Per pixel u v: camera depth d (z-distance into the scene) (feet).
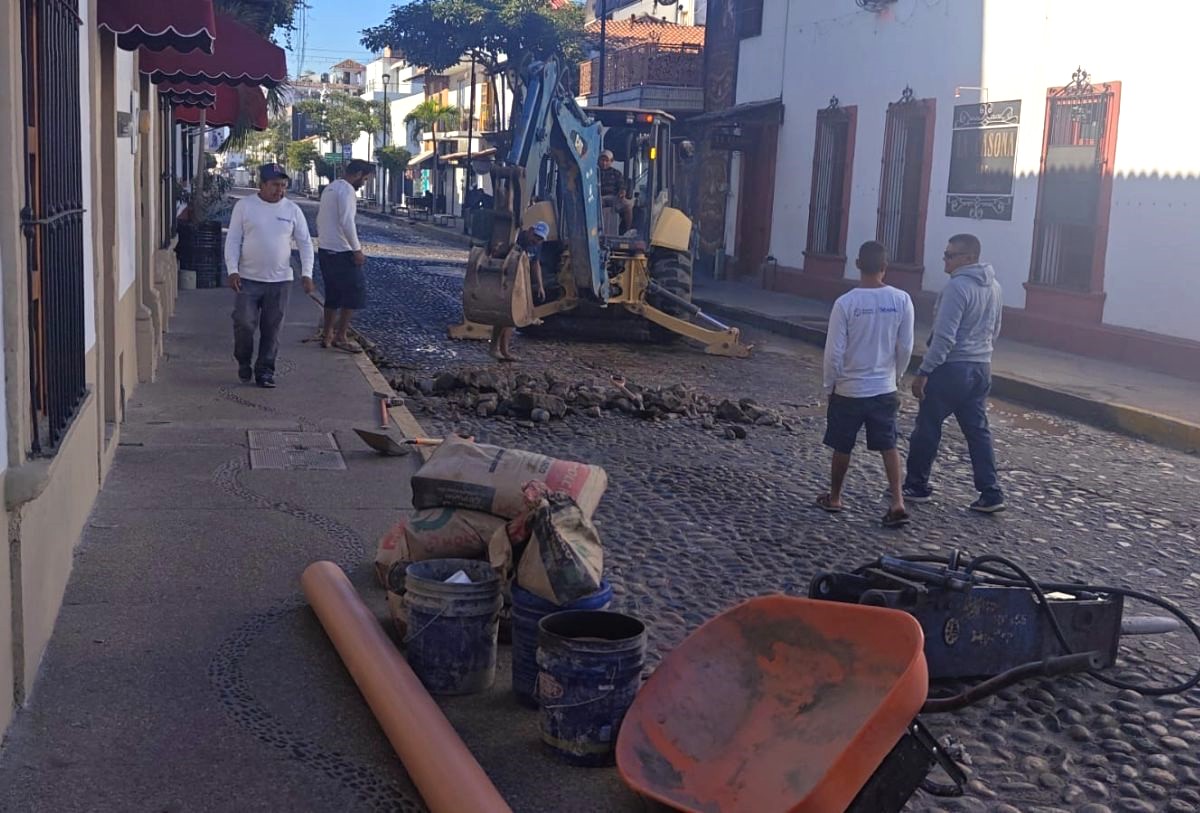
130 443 27.40
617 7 155.43
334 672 15.90
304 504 23.32
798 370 50.37
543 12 139.23
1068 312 55.62
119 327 27.78
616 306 55.11
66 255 17.10
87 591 18.07
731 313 71.26
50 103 15.67
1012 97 59.31
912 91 67.77
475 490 16.84
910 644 12.46
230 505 22.97
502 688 16.08
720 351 53.21
